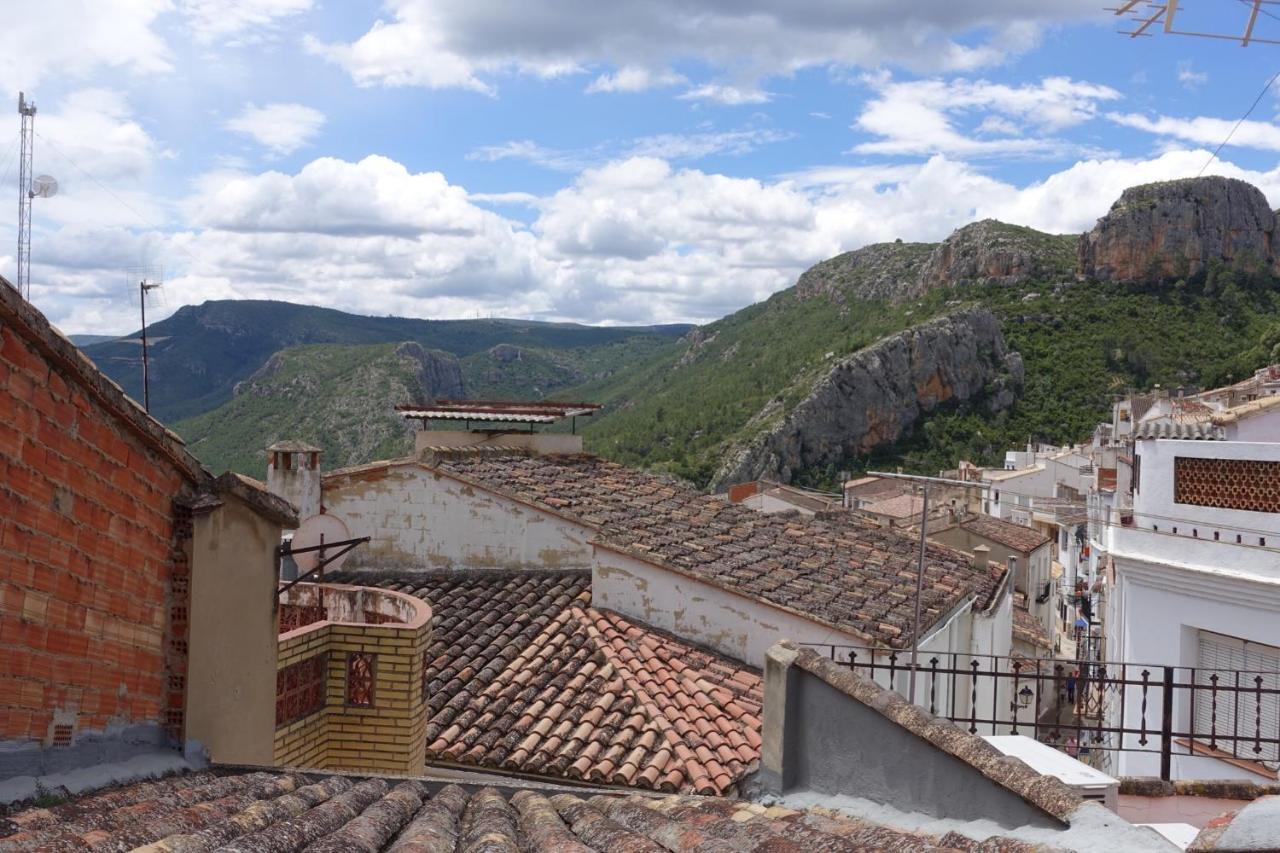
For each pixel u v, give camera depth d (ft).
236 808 17.33
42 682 16.48
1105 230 403.34
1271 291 388.57
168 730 20.20
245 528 21.91
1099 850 13.87
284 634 29.17
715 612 46.26
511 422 72.13
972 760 17.67
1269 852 10.46
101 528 17.90
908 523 145.28
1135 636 53.72
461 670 43.52
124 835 14.25
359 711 31.24
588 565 53.47
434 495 55.57
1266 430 64.59
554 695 40.83
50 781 16.34
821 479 323.37
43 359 15.99
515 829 18.71
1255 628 47.39
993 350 372.38
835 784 20.61
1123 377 361.10
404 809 19.38
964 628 61.98
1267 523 47.93
